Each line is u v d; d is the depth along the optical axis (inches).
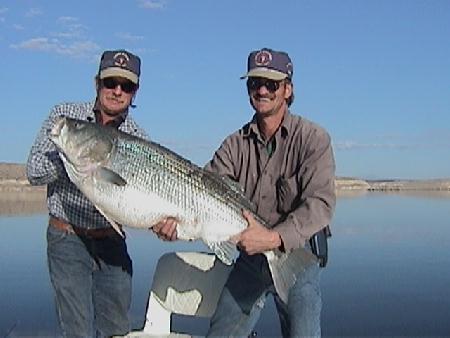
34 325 110.6
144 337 91.4
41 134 92.4
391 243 239.1
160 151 83.7
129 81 93.1
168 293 93.9
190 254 94.7
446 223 328.5
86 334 94.1
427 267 177.3
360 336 104.7
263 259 87.7
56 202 93.7
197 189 83.8
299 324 83.5
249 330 89.0
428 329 108.2
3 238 249.6
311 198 85.4
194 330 98.1
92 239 95.0
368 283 153.4
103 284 97.0
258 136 89.5
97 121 96.0
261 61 86.2
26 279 155.6
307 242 86.5
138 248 191.3
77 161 82.2
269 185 89.9
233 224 85.0
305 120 88.4
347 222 339.0
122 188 82.1
